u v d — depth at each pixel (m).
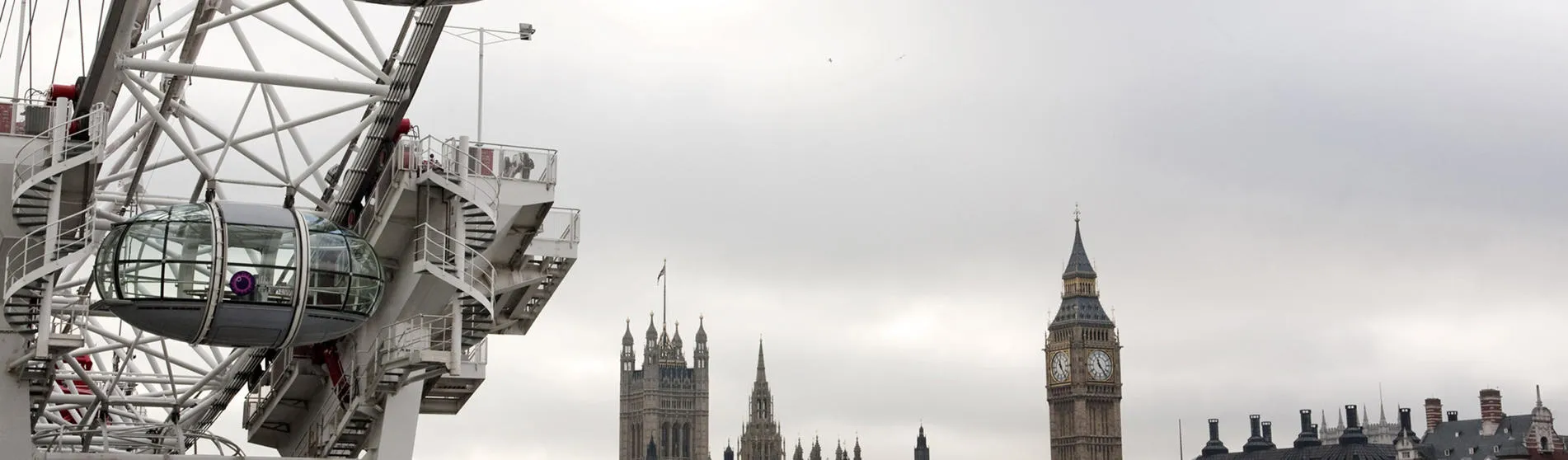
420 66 58.03
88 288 66.81
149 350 74.31
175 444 80.56
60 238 56.75
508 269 68.31
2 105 56.69
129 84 56.03
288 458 65.62
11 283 56.66
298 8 57.94
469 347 65.81
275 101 64.69
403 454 62.22
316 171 63.03
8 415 57.00
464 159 61.28
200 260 56.09
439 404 73.94
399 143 60.66
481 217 62.19
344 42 58.56
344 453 68.75
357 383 65.12
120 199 69.25
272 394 74.56
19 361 56.38
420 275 61.72
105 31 54.19
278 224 57.19
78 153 57.78
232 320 56.66
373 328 65.19
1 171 56.25
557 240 70.56
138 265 56.16
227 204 57.88
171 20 58.66
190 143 65.44
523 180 64.00
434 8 55.28
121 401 73.62
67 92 59.69
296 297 56.91
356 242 59.56
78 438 85.81
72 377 73.75
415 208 61.75
